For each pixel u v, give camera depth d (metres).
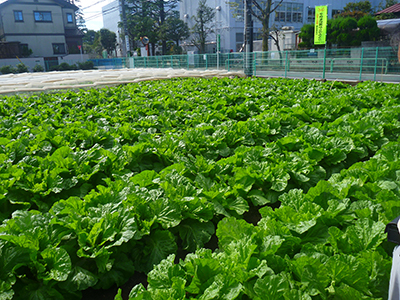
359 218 3.75
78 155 5.88
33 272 3.41
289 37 39.25
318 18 21.31
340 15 37.16
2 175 5.15
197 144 6.94
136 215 4.16
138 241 4.17
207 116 9.09
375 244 3.29
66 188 5.20
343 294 2.76
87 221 3.91
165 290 2.90
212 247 4.58
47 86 17.64
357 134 6.98
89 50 73.50
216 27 52.19
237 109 10.45
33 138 7.68
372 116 8.41
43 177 5.34
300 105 10.34
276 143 6.77
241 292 3.02
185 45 57.72
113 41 67.38
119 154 6.21
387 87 13.32
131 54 50.78
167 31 51.19
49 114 11.20
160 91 15.41
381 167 5.07
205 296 2.79
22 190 5.13
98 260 3.60
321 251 3.36
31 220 3.81
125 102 12.20
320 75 23.31
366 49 20.48
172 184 4.91
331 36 29.41
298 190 4.39
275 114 9.01
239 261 3.21
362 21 26.58
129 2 52.62
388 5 43.56
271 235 3.51
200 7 50.28
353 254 3.27
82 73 24.73
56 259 3.33
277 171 5.33
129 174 5.40
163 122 9.20
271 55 26.69
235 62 30.23
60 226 3.90
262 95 13.17
